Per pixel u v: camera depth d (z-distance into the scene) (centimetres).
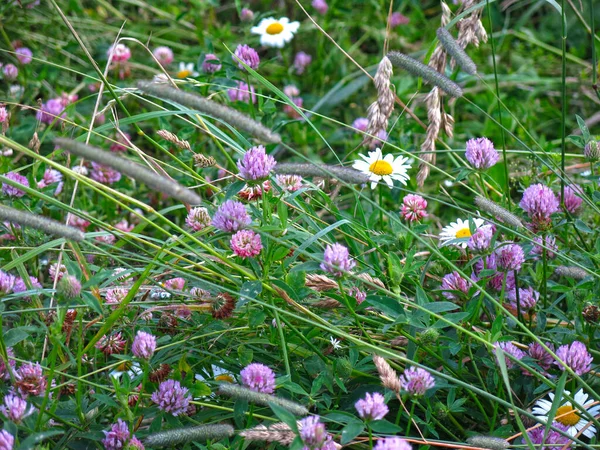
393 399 105
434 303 100
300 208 113
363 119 161
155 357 104
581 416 101
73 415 98
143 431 99
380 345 106
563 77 115
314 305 104
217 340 107
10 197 115
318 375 102
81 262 104
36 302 106
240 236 100
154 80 128
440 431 105
